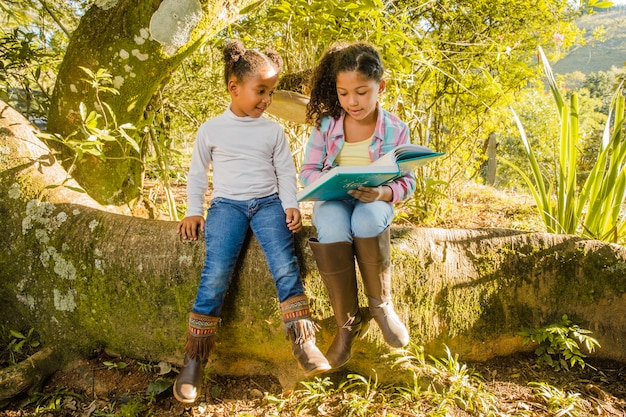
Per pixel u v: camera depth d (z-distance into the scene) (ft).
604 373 7.01
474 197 16.89
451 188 15.75
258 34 12.36
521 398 6.50
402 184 5.65
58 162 7.50
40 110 9.73
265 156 6.17
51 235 6.75
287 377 6.79
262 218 5.99
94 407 6.31
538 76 13.80
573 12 12.98
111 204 8.66
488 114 14.55
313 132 6.10
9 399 6.24
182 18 7.66
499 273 7.05
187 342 5.81
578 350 7.18
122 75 7.87
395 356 6.72
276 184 6.28
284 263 5.79
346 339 5.80
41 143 7.40
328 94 5.88
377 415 6.18
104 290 6.61
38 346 7.04
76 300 6.73
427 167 14.56
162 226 6.73
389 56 9.29
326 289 5.85
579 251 7.16
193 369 5.75
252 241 6.44
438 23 12.78
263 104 5.99
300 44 10.73
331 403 6.45
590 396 6.53
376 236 5.32
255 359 6.83
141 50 7.79
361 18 9.68
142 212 9.62
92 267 6.61
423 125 13.65
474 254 7.02
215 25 8.13
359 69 5.19
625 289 7.12
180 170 16.12
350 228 5.50
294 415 6.27
